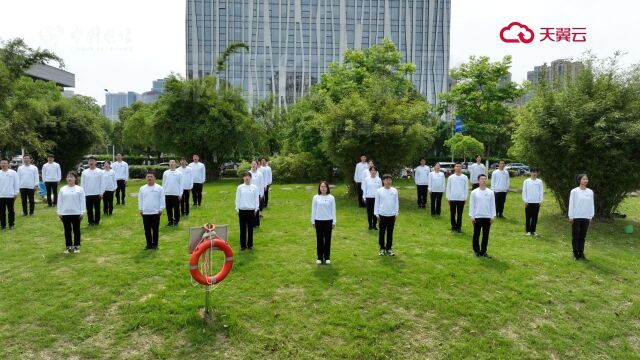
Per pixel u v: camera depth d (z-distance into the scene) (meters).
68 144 27.81
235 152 30.44
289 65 79.56
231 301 6.78
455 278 7.75
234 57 78.12
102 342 5.77
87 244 9.92
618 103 12.59
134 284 7.40
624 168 12.39
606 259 9.17
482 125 27.64
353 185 18.17
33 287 7.22
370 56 29.80
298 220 12.77
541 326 6.35
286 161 27.23
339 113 17.20
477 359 5.63
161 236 10.75
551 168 13.55
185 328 6.05
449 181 11.58
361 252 9.25
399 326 6.23
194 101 28.16
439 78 79.06
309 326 6.17
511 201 17.25
